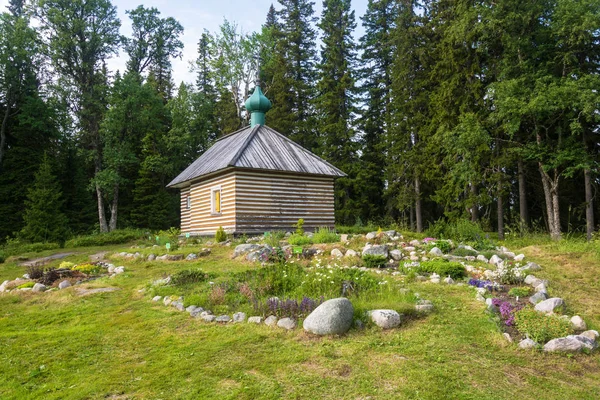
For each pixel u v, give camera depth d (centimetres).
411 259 1139
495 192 2378
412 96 3091
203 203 2156
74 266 1388
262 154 1997
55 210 2889
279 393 489
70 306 903
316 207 2078
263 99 2438
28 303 963
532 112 2044
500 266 1016
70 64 3512
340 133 3466
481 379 511
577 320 676
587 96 1886
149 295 931
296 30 4281
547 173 2373
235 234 1847
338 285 847
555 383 506
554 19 2198
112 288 1039
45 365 601
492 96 2262
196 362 580
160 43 4297
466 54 2473
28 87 3319
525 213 2330
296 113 3919
